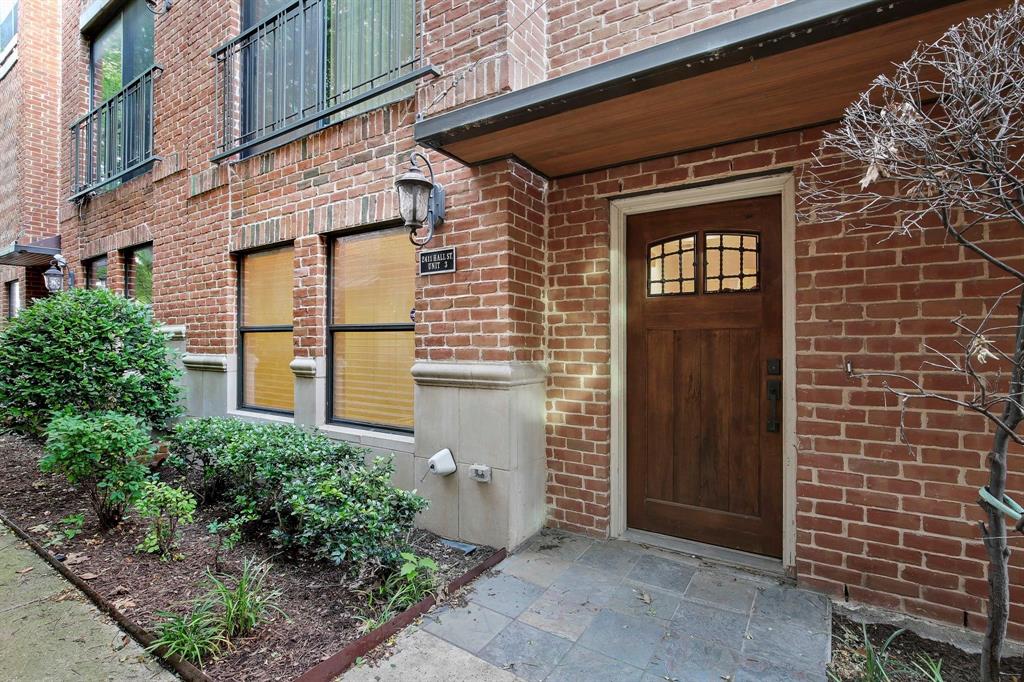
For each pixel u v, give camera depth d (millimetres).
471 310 3367
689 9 3043
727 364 3211
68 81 8008
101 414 3613
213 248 5305
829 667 2123
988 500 1674
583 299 3479
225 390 5172
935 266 2445
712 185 3105
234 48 5145
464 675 2082
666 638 2332
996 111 1721
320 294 4379
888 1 1717
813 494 2738
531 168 3385
